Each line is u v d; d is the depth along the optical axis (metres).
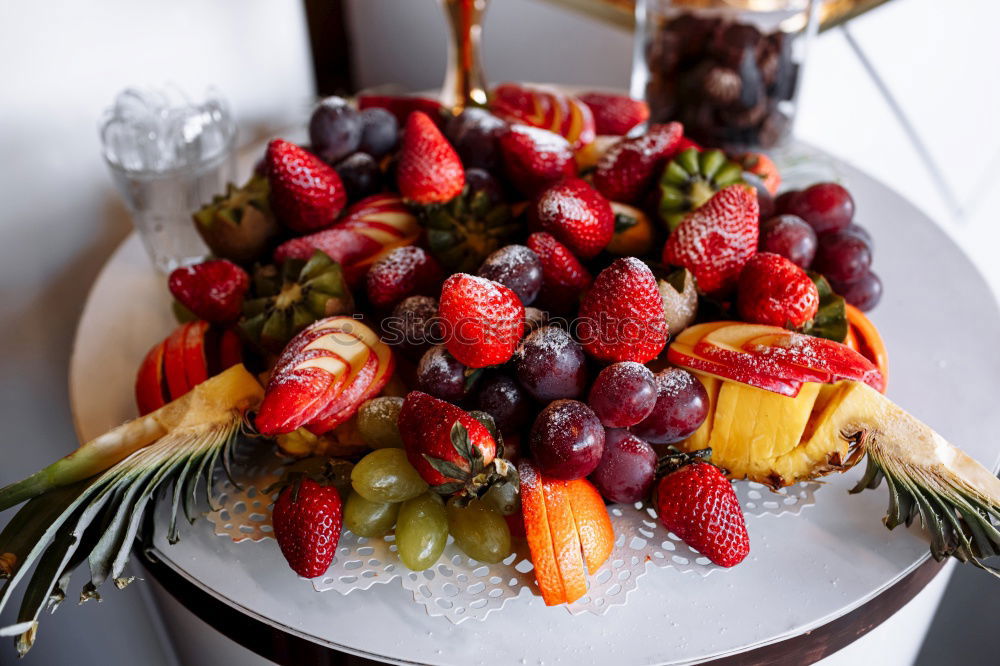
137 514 0.40
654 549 0.41
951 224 0.91
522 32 0.90
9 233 0.58
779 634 0.39
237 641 0.41
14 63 0.56
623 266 0.40
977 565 0.39
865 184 0.63
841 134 0.89
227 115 0.61
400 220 0.50
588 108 0.60
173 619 0.45
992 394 0.47
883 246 0.57
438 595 0.40
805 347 0.41
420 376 0.42
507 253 0.43
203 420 0.42
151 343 0.52
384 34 0.93
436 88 0.96
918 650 0.53
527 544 0.42
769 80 0.61
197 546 0.42
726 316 0.45
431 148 0.49
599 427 0.40
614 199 0.50
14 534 0.39
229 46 0.67
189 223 0.58
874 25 0.80
